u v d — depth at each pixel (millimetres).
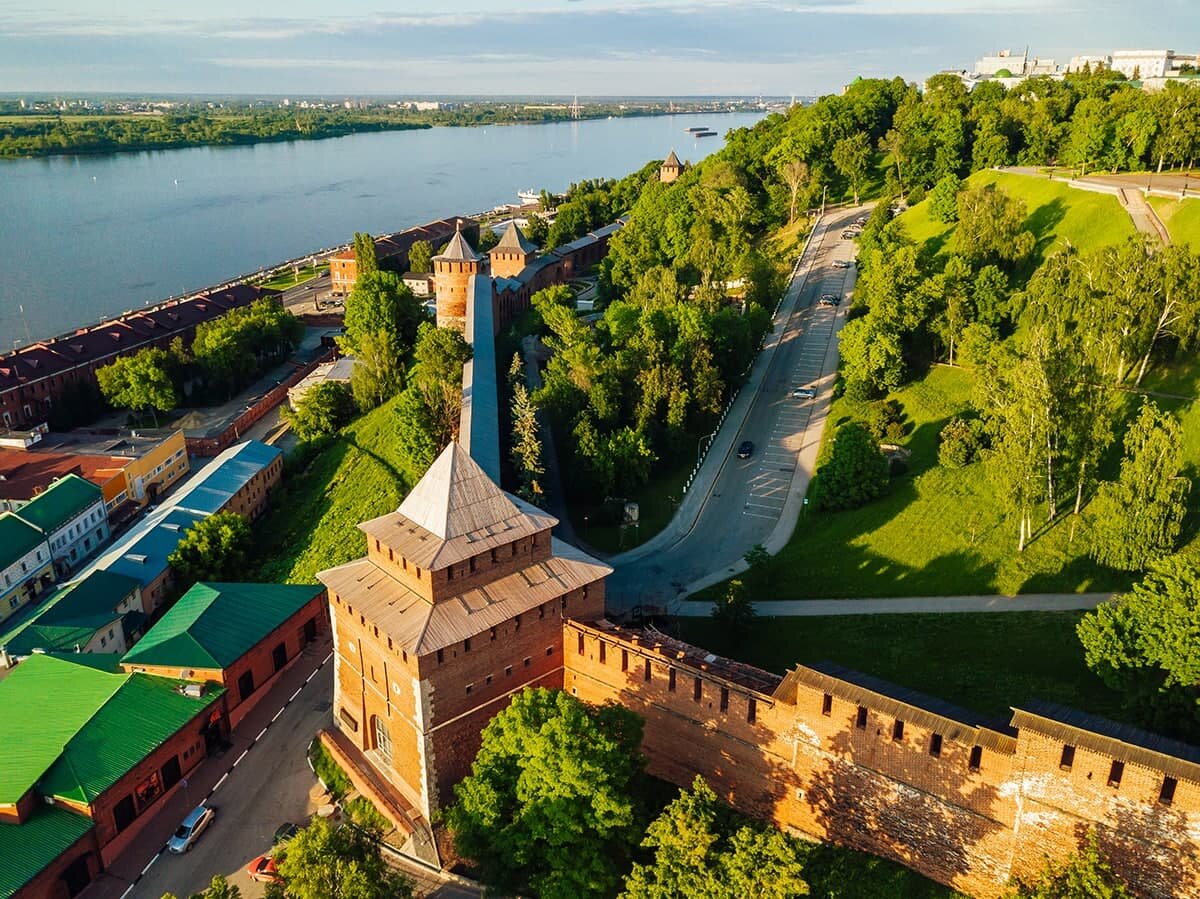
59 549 117688
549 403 114562
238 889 56312
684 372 119188
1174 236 116875
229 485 123250
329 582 67750
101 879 63750
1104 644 58906
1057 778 46938
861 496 94812
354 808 66938
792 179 189375
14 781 64250
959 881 51719
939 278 117312
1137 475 72688
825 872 54281
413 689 59688
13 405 160250
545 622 65375
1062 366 79125
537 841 54344
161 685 74062
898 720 51562
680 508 102875
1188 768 43031
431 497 63531
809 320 145625
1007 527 85438
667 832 47125
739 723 58688
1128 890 45750
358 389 148250
